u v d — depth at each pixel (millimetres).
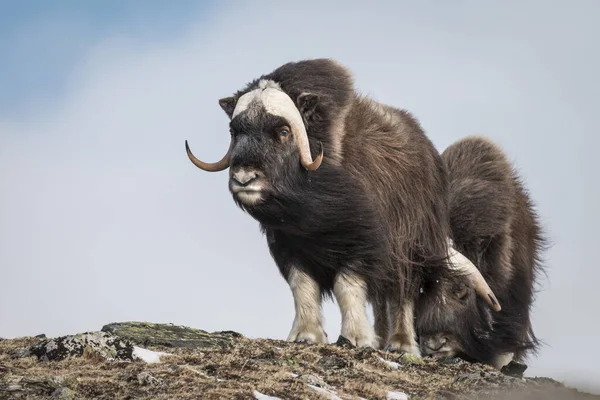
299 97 32906
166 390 23188
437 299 37406
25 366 25406
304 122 33094
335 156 33688
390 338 36125
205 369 25812
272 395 23812
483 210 42188
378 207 34625
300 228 32875
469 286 38406
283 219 32469
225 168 33844
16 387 22406
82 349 26469
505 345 42531
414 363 31453
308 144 32031
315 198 32656
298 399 23812
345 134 34719
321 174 32906
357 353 30609
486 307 40750
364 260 33562
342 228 33188
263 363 27422
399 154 36188
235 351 28938
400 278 35719
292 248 34312
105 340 26984
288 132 32062
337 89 34125
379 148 35625
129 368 25281
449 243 39125
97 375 24297
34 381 22875
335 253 33531
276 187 31828
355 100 36312
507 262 43406
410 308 36594
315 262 34219
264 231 36031
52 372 24516
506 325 42844
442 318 37406
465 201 42188
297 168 32219
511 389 27656
